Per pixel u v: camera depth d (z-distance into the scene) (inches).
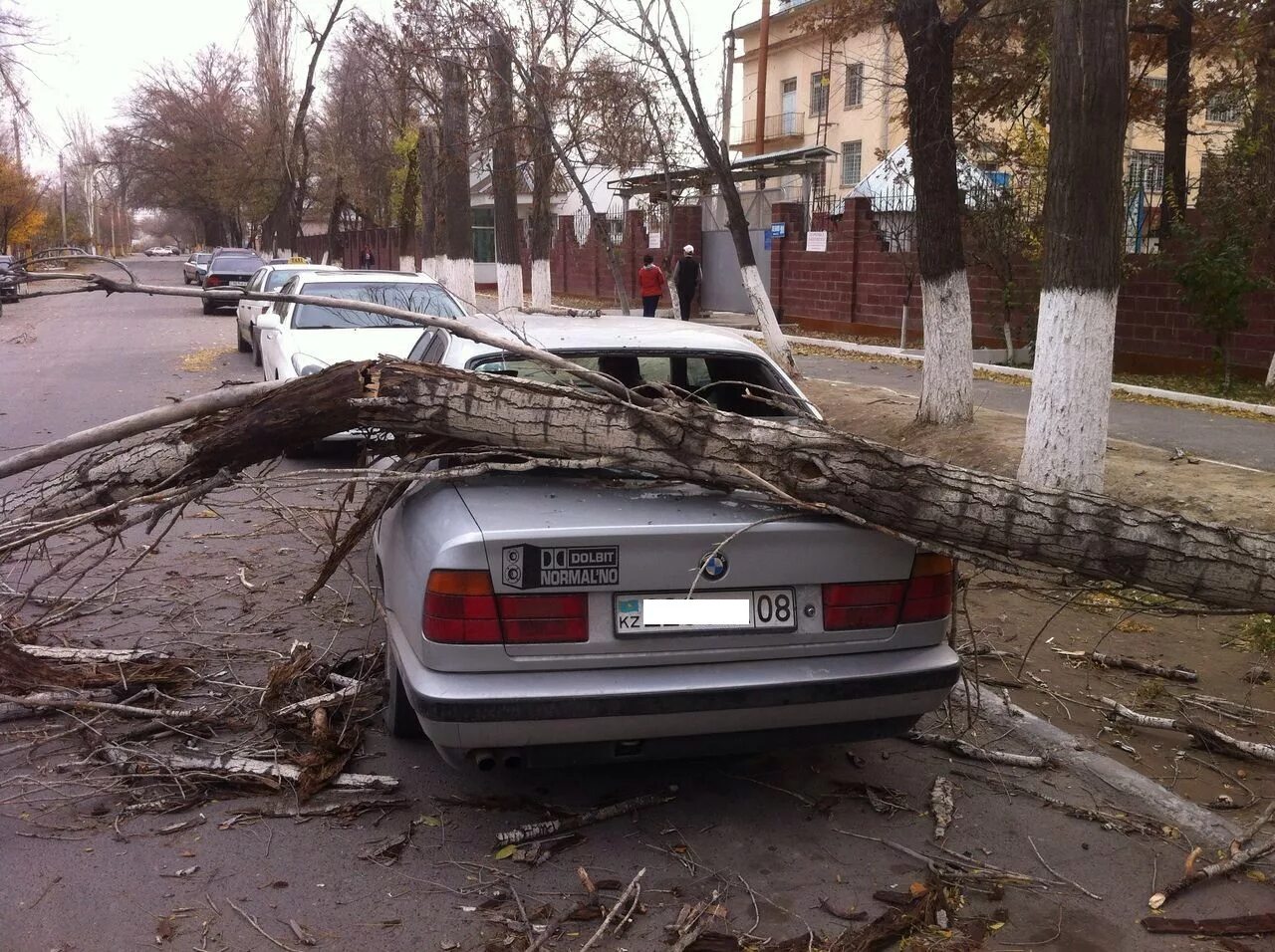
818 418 166.9
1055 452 279.4
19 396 533.0
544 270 717.9
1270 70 542.0
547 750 128.9
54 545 262.5
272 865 131.3
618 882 128.4
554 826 139.9
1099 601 234.7
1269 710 181.6
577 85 621.0
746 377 180.5
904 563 138.3
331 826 140.9
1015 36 547.5
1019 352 650.8
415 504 145.6
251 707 173.8
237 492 317.1
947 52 374.0
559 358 147.1
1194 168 891.4
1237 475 313.3
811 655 134.4
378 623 212.5
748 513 135.3
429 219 960.3
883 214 756.0
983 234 603.8
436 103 688.4
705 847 137.4
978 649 205.6
